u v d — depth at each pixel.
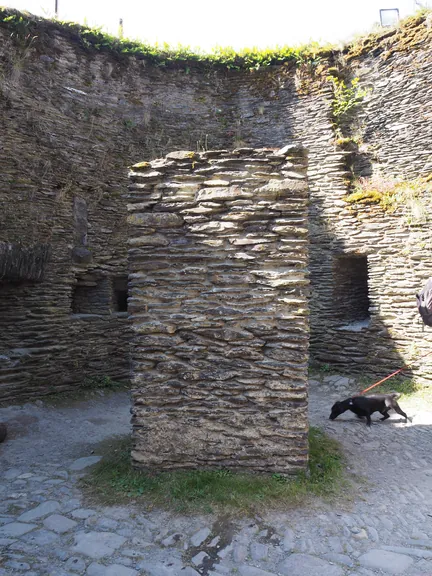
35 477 4.74
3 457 5.40
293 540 3.56
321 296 10.20
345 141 10.77
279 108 11.62
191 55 11.66
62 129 9.21
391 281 9.13
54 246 8.73
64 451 5.64
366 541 3.58
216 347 4.53
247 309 4.52
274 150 4.67
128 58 10.78
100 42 10.19
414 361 8.73
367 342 9.47
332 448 5.60
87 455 5.45
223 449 4.48
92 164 9.66
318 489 4.31
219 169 4.66
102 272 9.64
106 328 9.58
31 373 8.18
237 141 11.67
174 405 4.57
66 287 8.91
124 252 10.07
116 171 10.15
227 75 12.05
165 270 4.68
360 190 9.99
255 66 11.80
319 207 10.51
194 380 4.55
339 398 8.53
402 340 8.94
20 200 8.25
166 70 11.45
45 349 8.42
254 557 3.35
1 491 4.41
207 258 4.62
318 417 7.23
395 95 10.53
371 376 9.33
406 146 10.34
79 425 6.92
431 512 4.12
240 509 3.92
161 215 4.71
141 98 10.99
